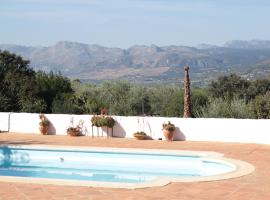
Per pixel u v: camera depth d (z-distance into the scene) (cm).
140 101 3494
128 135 2080
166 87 3600
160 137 2020
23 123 2252
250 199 979
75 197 996
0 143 1908
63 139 2025
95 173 1606
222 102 2747
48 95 3011
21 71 3375
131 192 1038
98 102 3077
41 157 1808
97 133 2125
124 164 1709
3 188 1088
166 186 1098
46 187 1094
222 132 1936
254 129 1886
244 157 1540
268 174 1248
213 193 1030
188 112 2389
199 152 1644
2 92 2884
